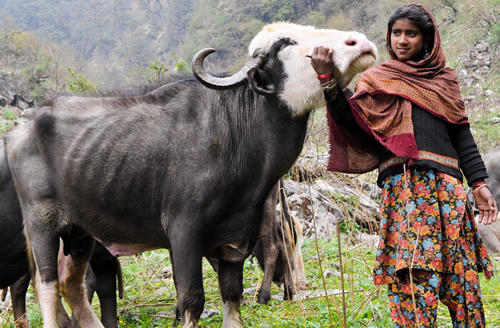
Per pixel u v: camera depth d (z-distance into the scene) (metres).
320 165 9.09
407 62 3.28
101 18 120.56
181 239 3.88
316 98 3.56
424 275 3.12
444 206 3.16
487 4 31.86
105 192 4.20
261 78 3.65
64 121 4.46
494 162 8.90
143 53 103.31
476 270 3.22
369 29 43.12
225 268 4.17
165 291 6.63
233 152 3.85
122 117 4.25
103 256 5.08
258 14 69.25
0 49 41.09
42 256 4.55
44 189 4.50
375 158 3.45
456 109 3.27
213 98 3.98
